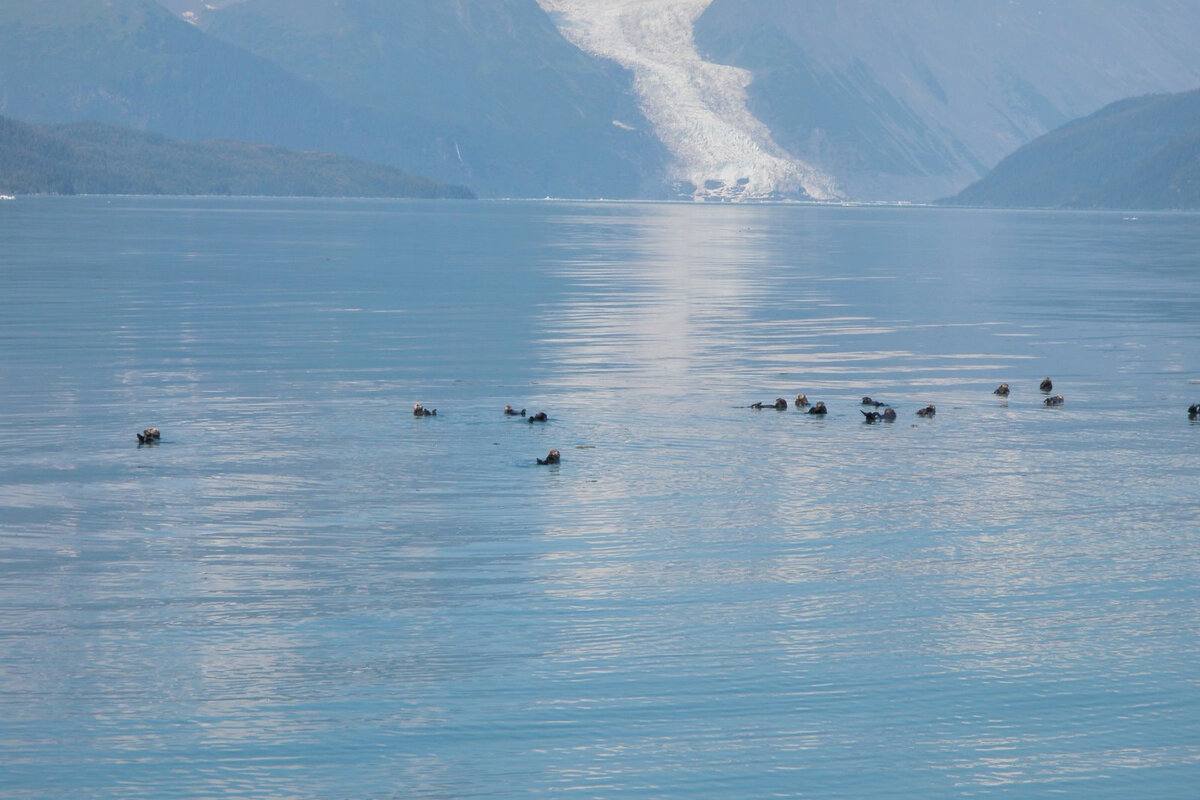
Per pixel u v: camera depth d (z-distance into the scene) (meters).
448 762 55.44
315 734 57.38
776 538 85.38
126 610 70.88
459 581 76.12
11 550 81.31
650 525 88.06
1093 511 92.75
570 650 66.06
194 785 53.56
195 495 95.44
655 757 56.00
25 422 123.50
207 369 159.38
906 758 56.12
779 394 143.88
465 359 170.50
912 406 137.00
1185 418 130.50
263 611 71.00
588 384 150.00
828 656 65.56
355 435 118.56
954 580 76.81
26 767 54.50
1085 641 67.75
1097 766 55.72
